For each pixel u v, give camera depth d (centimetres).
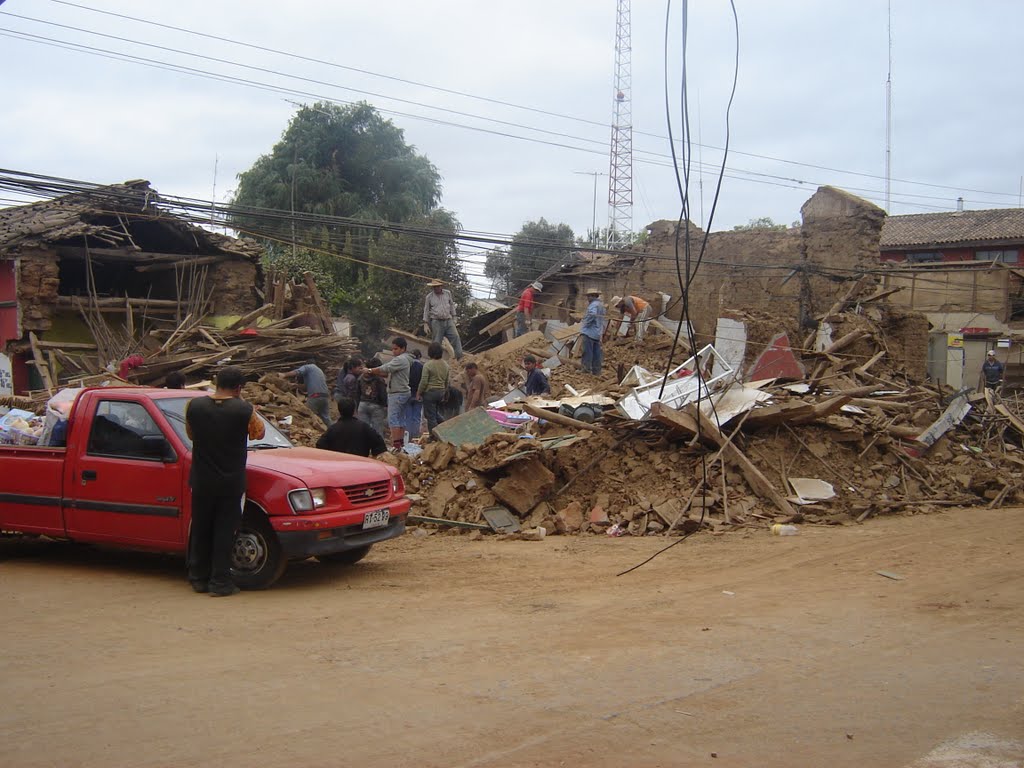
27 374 2027
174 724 457
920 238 4197
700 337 2659
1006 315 3359
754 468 1216
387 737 441
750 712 479
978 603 737
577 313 3005
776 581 834
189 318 2014
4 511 890
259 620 680
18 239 1973
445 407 1558
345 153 4953
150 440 820
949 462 1516
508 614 702
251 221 4322
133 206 2100
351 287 3812
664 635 636
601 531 1139
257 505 789
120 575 857
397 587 812
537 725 458
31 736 441
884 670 554
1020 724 464
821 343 2189
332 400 1981
